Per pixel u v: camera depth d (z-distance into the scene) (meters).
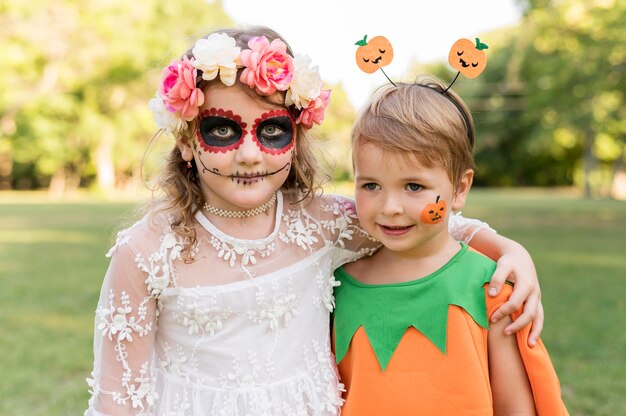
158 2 23.41
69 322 5.43
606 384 3.88
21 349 4.67
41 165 29.83
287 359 1.86
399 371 1.83
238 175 1.76
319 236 1.98
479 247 2.07
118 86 26.19
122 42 22.86
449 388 1.78
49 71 24.06
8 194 32.00
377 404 1.83
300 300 1.90
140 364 1.82
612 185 30.38
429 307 1.84
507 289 1.84
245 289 1.82
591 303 5.94
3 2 21.52
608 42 13.75
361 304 1.92
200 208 1.89
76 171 33.88
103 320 1.80
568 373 4.09
